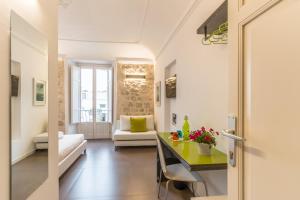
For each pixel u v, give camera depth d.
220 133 2.02
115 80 6.08
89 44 5.27
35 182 1.33
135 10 3.37
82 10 3.40
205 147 1.86
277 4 0.76
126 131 5.43
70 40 5.01
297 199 0.68
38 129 1.38
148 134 5.13
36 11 1.33
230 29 1.07
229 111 1.08
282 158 0.74
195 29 2.67
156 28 3.93
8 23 1.03
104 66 6.61
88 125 6.54
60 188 2.79
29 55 1.27
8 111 1.05
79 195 2.59
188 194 2.62
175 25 3.40
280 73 0.75
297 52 0.68
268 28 0.81
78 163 3.92
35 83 1.35
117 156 4.41
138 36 4.74
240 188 0.98
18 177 1.14
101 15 3.59
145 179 3.12
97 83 6.59
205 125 2.37
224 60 1.94
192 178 2.05
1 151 0.99
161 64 5.03
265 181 0.83
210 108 2.24
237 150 1.01
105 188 2.80
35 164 1.34
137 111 6.12
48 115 1.51
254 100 0.90
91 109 6.56
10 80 1.06
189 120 2.92
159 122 5.25
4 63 1.01
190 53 2.88
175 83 3.72
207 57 2.31
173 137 2.61
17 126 1.14
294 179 0.69
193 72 2.77
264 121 0.83
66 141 3.92
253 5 0.88
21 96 1.19
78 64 6.41
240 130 0.98
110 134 6.63
